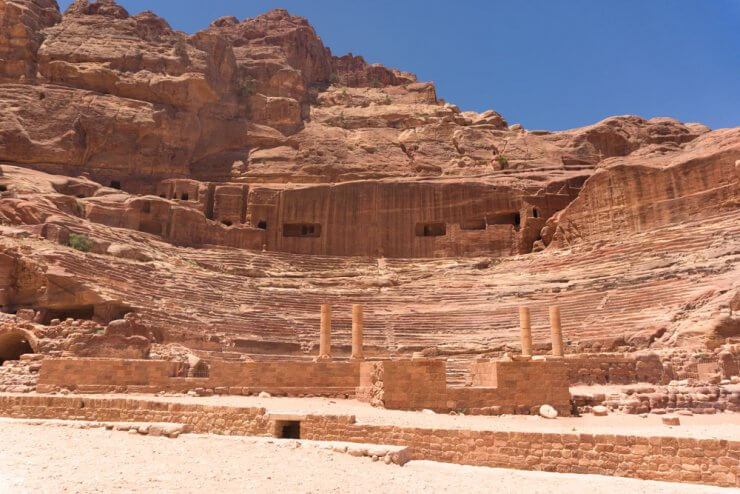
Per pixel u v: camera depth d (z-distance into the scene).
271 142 71.50
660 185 48.78
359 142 74.12
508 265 52.66
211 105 70.19
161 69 66.56
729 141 52.88
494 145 74.00
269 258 54.09
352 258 56.78
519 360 21.95
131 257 42.69
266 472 10.07
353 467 11.04
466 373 32.47
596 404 22.09
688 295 34.94
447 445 14.08
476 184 59.50
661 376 27.06
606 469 12.98
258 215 58.62
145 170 61.59
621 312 36.97
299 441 12.91
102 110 60.34
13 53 61.81
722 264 37.41
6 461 9.52
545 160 69.94
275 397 23.80
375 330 40.94
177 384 23.45
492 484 10.80
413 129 77.69
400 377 21.33
